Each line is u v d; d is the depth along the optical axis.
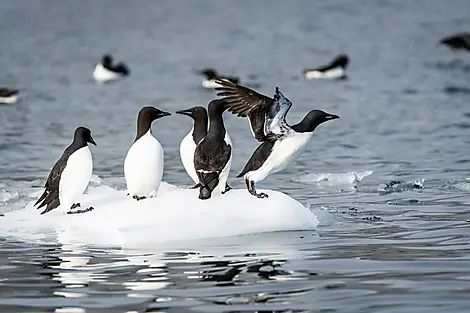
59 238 13.03
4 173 19.45
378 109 30.48
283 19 73.44
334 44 56.31
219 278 10.96
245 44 57.44
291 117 29.14
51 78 42.44
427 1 84.25
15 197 16.53
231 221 13.38
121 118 29.36
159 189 14.99
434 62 45.88
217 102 13.55
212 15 78.31
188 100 34.31
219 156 13.45
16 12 81.50
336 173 18.67
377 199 16.20
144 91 37.41
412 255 11.96
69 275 11.20
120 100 34.50
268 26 68.56
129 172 13.70
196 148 13.59
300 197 16.58
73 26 70.56
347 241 12.86
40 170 19.92
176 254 12.17
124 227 13.26
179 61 49.69
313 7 82.12
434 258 11.77
